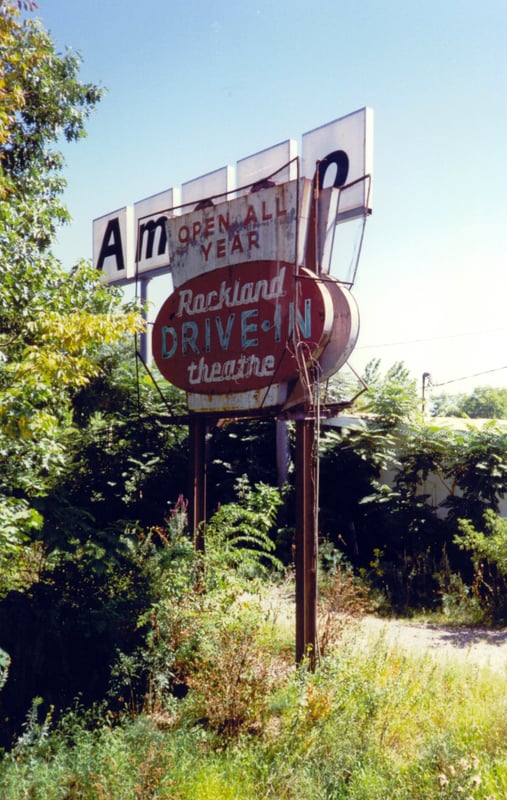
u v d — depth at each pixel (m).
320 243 7.86
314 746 5.74
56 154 14.29
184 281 8.99
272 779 5.34
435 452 13.05
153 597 7.95
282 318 7.81
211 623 7.25
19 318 9.88
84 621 7.66
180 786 5.11
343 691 6.41
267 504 10.68
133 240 15.34
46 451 8.45
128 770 5.22
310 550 7.43
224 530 9.12
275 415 7.99
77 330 7.57
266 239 8.02
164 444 14.61
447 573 11.31
